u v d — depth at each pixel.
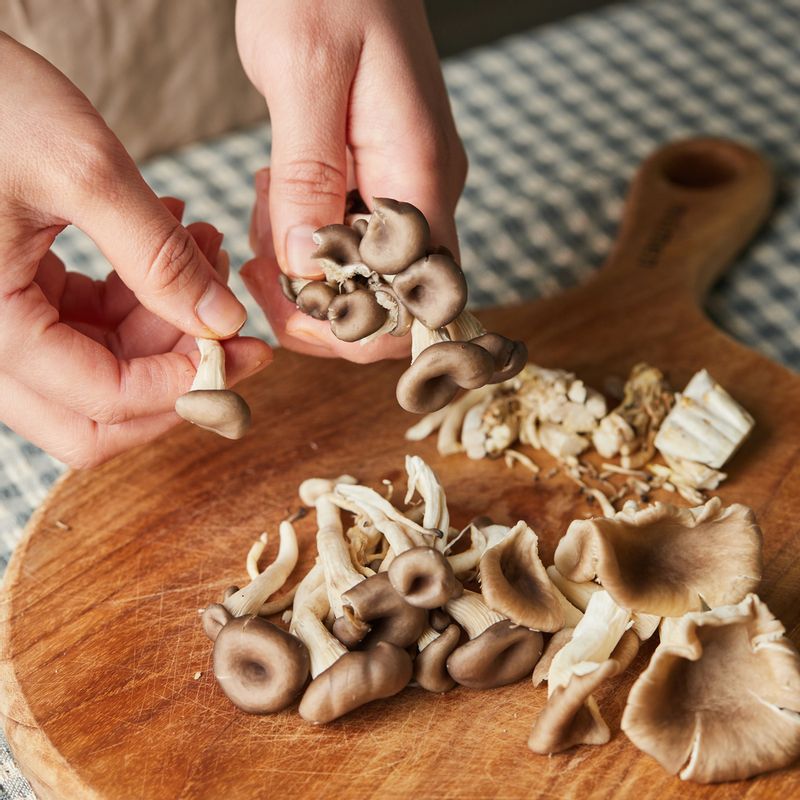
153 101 0.72
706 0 0.85
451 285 0.47
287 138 0.52
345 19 0.53
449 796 0.46
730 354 0.60
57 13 0.68
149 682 0.50
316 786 0.47
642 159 0.73
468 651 0.48
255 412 0.59
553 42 0.81
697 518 0.48
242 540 0.54
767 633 0.46
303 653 0.48
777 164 0.73
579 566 0.50
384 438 0.58
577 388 0.57
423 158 0.53
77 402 0.51
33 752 0.48
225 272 0.57
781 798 0.46
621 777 0.47
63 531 0.55
